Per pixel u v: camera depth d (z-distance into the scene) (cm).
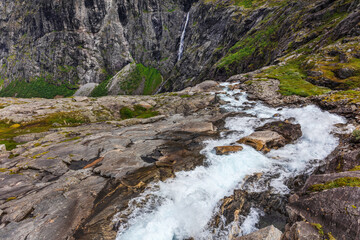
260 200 1536
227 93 5444
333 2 7706
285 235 1045
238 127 3197
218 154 2312
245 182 1764
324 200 1084
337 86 4006
